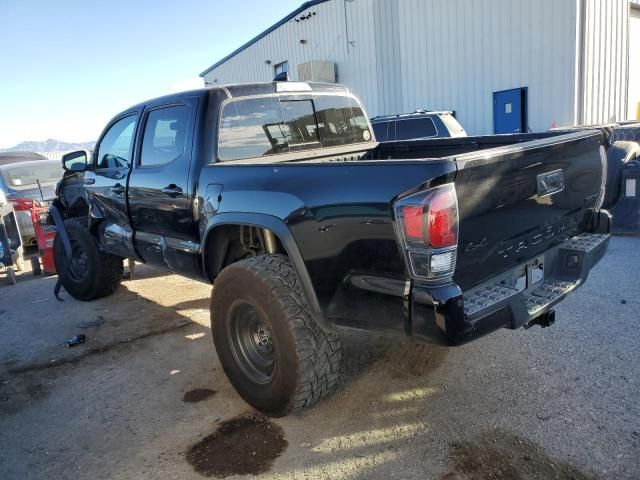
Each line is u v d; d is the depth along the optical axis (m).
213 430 3.18
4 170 9.83
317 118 4.52
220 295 3.30
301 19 20.47
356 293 2.69
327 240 2.75
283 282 3.00
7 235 7.32
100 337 4.81
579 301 4.69
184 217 3.86
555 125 13.02
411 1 15.87
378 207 2.49
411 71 16.31
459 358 3.81
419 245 2.38
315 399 3.07
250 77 24.86
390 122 11.17
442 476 2.61
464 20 14.55
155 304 5.66
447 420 3.08
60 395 3.76
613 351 3.72
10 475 2.86
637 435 2.79
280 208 2.96
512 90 13.66
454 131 10.64
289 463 2.80
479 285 2.75
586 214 3.62
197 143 3.72
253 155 3.98
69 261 5.80
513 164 2.71
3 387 3.94
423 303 2.41
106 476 2.80
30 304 6.06
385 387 3.51
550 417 3.01
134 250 4.75
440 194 2.35
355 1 17.91
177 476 2.77
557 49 12.70
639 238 6.76
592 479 2.50
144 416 3.39
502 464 2.66
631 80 14.99
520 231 2.94
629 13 13.68
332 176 2.73
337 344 3.08
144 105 4.38
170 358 4.26
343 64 19.02
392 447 2.87
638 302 4.57
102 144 5.06
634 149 7.25
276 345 3.01
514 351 3.85
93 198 5.16
